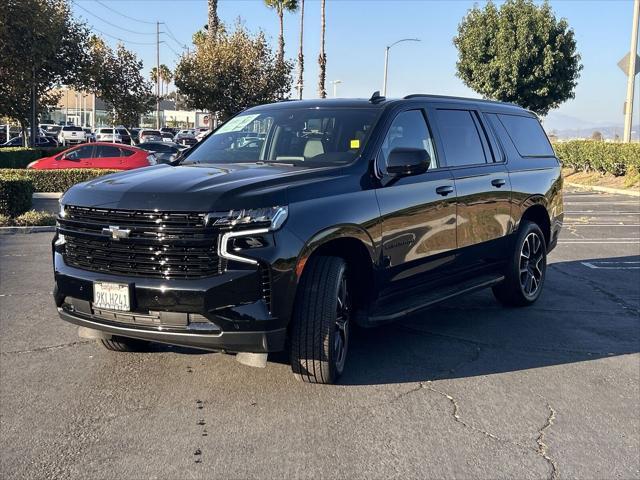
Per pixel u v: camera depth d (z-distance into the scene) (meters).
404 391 4.54
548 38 27.70
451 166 5.71
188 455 3.56
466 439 3.84
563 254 10.39
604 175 25.00
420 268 5.22
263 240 3.90
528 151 7.14
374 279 4.70
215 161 5.27
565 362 5.25
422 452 3.66
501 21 28.38
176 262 3.90
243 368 4.88
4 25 22.83
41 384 4.54
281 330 4.00
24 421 3.96
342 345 4.56
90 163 20.92
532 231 6.91
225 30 29.80
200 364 4.95
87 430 3.85
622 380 4.88
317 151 5.04
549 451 3.72
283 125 5.46
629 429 4.04
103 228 4.04
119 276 4.02
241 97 27.86
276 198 4.01
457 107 6.15
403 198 4.94
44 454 3.56
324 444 3.72
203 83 27.48
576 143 26.89
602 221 14.58
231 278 3.83
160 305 3.91
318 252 4.44
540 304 7.14
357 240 4.49
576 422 4.13
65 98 86.62
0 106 26.77
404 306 5.12
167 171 4.63
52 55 26.83
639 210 16.70
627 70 23.22
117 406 4.19
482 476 3.42
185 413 4.10
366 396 4.42
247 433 3.83
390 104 5.36
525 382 4.79
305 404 4.26
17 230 12.20
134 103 33.03
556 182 7.41
